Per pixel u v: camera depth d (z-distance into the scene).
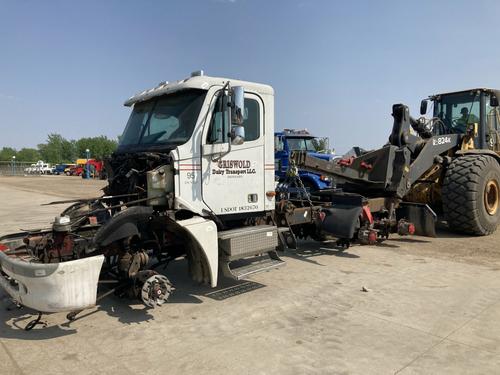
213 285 4.82
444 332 4.08
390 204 7.80
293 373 3.34
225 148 5.13
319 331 4.14
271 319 4.48
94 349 3.84
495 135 9.98
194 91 5.11
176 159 4.79
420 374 3.30
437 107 10.21
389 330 4.14
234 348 3.81
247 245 5.18
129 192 5.05
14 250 4.59
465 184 8.19
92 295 3.97
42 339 4.07
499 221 8.85
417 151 8.23
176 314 4.68
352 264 6.70
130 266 4.51
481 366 3.42
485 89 9.35
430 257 7.05
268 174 5.76
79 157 106.69
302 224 7.64
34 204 17.69
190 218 4.93
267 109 5.70
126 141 5.81
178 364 3.53
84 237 4.57
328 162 7.34
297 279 5.93
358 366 3.44
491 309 4.66
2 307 4.97
